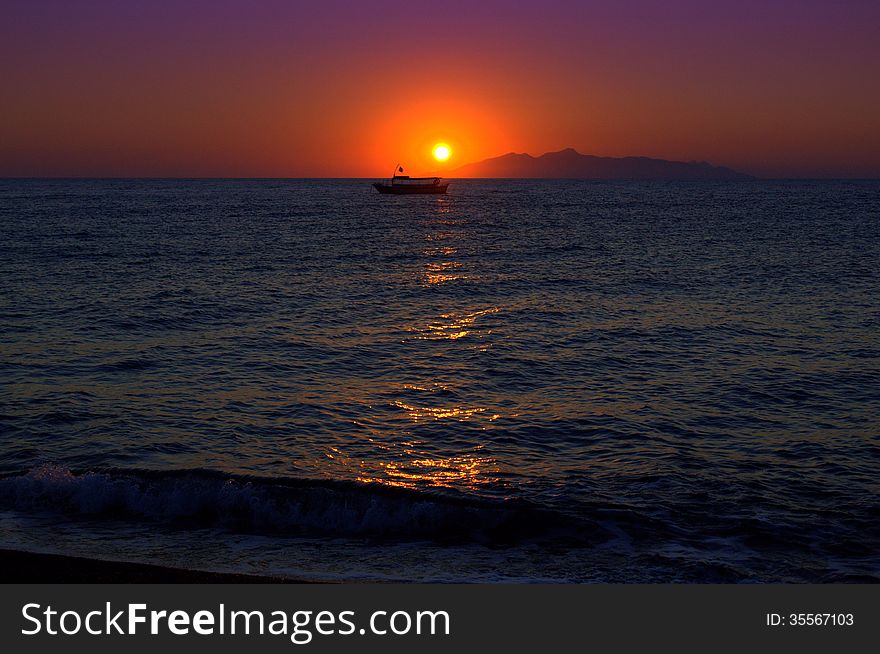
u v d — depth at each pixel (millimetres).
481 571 9094
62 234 61500
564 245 55875
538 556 9484
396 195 184625
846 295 31484
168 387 17344
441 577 8922
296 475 12188
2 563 8938
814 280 36125
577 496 11273
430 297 31688
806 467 12508
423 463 12812
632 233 67875
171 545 9695
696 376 18703
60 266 40219
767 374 18797
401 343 22656
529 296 31906
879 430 14477
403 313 27844
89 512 10625
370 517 10352
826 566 9156
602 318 26656
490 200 159375
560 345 22344
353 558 9438
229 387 17469
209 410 15648
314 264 43469
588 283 35688
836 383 17938
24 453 12984
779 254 48312
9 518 10359
